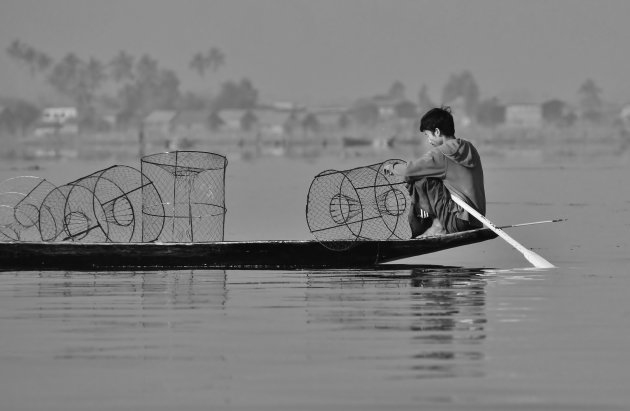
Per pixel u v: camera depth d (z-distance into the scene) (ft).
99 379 101.60
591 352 111.04
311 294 146.10
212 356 109.70
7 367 105.81
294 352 111.14
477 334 119.55
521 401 94.84
